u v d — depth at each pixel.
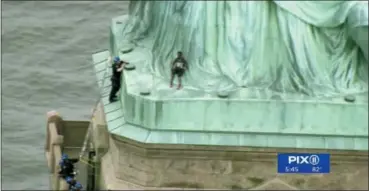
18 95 138.25
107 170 94.25
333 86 91.50
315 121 89.75
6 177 125.88
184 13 93.38
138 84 91.81
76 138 109.44
